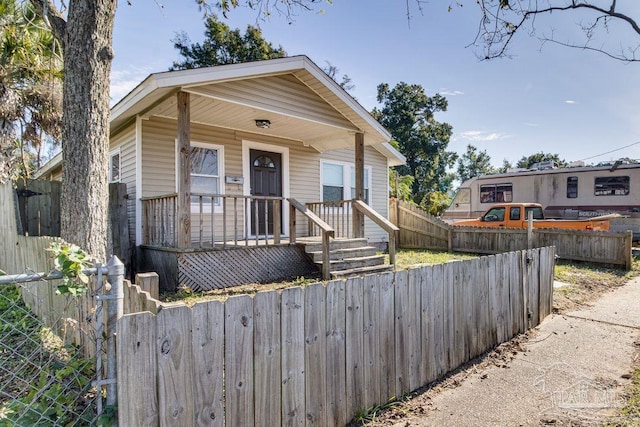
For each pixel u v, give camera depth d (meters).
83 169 4.00
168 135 7.14
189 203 5.66
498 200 14.48
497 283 3.77
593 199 12.41
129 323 1.53
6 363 2.70
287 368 2.04
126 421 1.51
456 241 11.15
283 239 7.97
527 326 4.25
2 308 4.19
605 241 8.58
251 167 8.39
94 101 4.08
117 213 6.36
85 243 3.95
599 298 5.77
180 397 1.66
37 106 8.80
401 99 30.92
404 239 12.57
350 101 7.39
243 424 1.86
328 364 2.25
